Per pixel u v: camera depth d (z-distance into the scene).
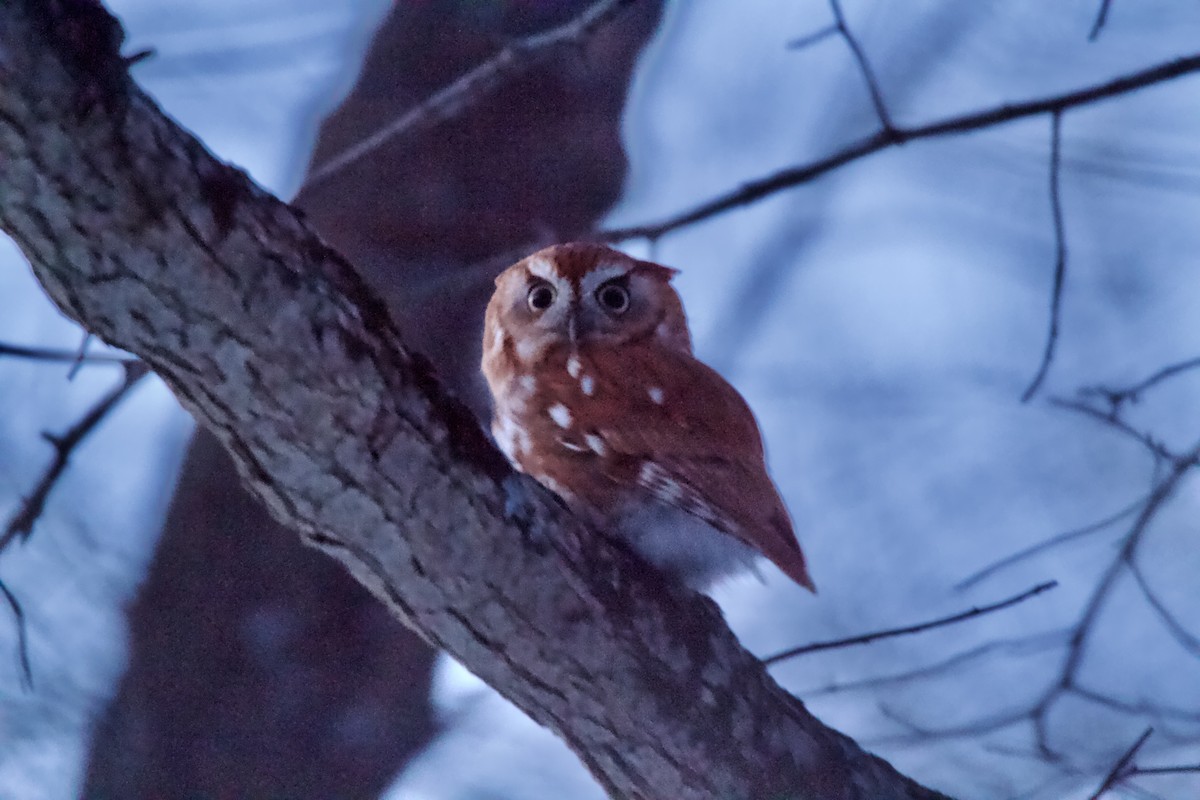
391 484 8.99
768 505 9.17
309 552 9.25
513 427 9.22
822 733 9.09
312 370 8.98
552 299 9.25
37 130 8.84
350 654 9.25
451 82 9.30
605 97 9.33
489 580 9.02
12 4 8.62
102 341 8.97
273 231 8.97
